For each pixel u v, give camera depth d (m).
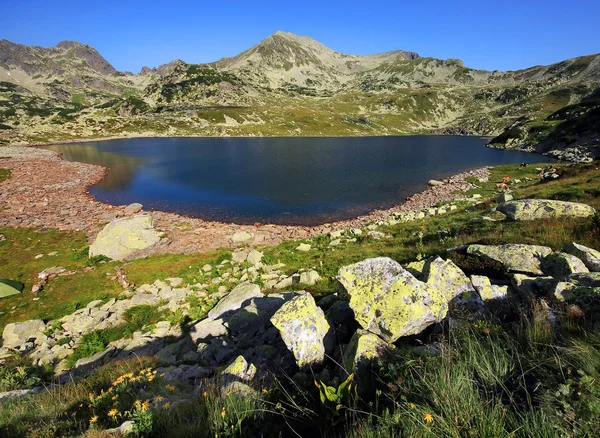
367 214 39.72
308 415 4.90
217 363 10.25
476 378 4.60
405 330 6.59
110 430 5.23
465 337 5.56
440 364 4.71
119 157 89.75
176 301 17.53
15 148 104.12
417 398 4.29
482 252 10.50
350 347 6.71
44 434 5.77
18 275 21.80
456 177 57.38
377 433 3.83
